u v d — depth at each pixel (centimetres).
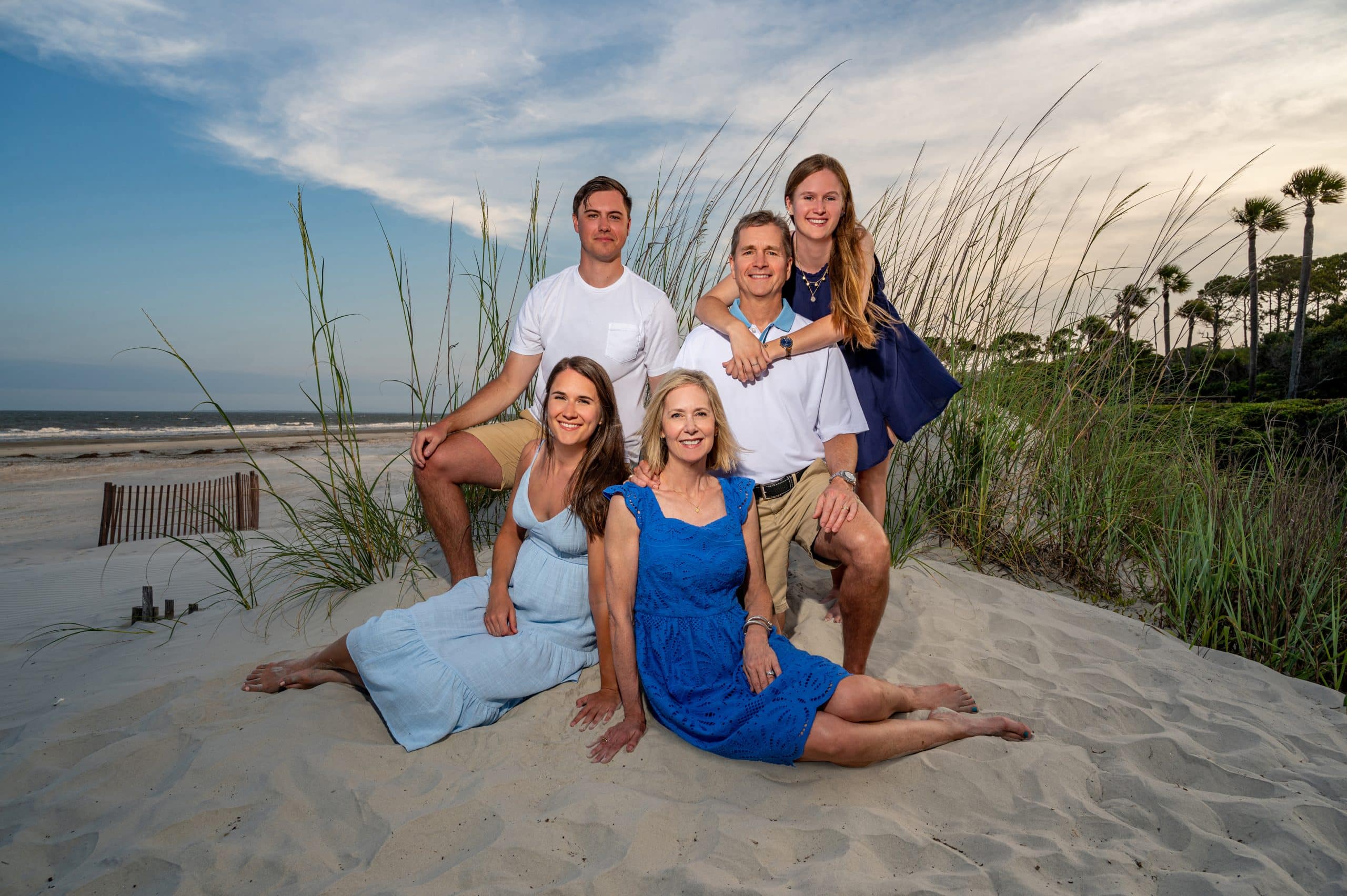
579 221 316
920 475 441
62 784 222
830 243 288
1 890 182
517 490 274
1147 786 215
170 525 978
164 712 258
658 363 331
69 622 439
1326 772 229
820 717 215
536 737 237
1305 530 363
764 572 254
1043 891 171
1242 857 185
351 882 179
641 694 258
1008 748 230
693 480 251
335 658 264
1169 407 471
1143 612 376
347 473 390
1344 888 176
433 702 238
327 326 375
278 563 460
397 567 388
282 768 221
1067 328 469
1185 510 415
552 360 333
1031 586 404
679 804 204
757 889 172
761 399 277
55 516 1191
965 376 448
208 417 8944
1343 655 324
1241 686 299
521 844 188
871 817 198
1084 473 423
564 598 265
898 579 372
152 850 190
